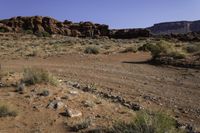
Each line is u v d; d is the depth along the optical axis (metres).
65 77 18.78
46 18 123.88
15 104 10.75
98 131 8.19
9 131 8.37
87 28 130.12
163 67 23.64
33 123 9.00
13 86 13.42
